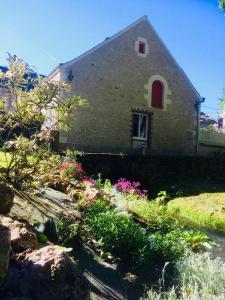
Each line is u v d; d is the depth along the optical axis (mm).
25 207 5887
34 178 6910
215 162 19875
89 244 5840
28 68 6457
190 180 17906
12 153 6371
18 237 4062
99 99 19844
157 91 22312
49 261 3482
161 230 8211
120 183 11844
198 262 6211
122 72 20812
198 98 23781
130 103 20984
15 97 6293
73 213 6477
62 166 10008
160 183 17031
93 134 19484
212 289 5418
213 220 11172
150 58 22031
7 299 3227
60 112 6465
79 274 3629
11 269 3457
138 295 4949
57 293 3334
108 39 20391
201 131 24609
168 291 5219
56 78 19109
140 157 17344
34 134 6512
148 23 22094
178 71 23172
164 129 22281
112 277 5172
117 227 6098
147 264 6020
